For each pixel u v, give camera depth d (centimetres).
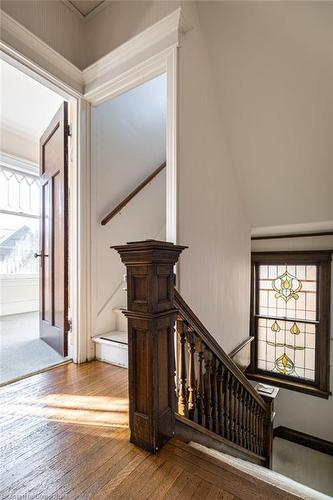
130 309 116
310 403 374
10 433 124
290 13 161
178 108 164
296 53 173
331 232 347
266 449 270
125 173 256
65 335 210
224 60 197
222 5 178
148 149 288
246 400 216
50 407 145
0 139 377
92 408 144
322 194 259
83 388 165
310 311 381
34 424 131
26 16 172
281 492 95
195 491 94
